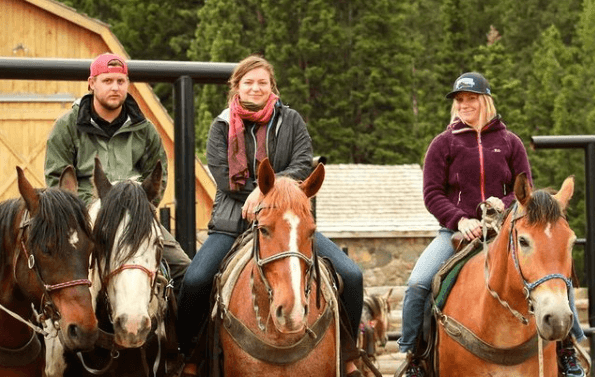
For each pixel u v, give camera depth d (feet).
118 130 23.75
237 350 21.07
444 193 25.23
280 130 23.29
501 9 174.40
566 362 23.67
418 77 145.07
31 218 20.07
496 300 21.91
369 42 128.06
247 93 23.04
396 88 126.93
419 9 170.09
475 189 24.86
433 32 166.61
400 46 130.31
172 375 22.88
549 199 20.51
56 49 63.10
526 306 21.42
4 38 62.59
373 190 89.30
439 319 23.65
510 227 21.22
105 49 63.46
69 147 23.67
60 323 19.74
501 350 22.00
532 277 20.26
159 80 28.32
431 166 25.11
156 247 20.22
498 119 25.14
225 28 130.41
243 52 129.80
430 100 144.77
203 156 105.50
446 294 23.75
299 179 22.76
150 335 21.86
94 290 21.15
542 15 164.76
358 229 77.56
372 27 129.70
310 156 23.31
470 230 23.82
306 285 19.66
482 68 138.92
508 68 140.05
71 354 22.03
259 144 23.08
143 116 24.17
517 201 21.35
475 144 24.99
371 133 126.72
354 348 22.27
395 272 78.59
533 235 20.38
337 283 22.76
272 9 129.70
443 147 25.11
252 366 20.77
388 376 54.65
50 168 23.58
